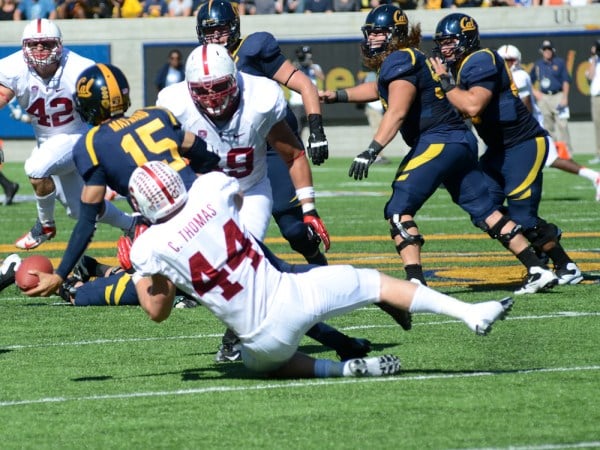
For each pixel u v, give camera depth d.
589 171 49.88
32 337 24.42
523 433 16.17
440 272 33.66
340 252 38.75
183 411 17.72
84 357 22.19
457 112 28.08
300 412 17.48
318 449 15.59
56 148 30.78
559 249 30.14
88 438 16.34
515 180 29.66
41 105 30.95
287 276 18.58
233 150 21.28
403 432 16.31
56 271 19.48
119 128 19.61
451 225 47.06
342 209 54.03
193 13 94.00
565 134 78.62
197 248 17.97
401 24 27.61
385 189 64.94
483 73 28.27
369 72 87.75
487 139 29.94
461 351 21.97
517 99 29.47
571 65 89.12
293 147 22.36
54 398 18.75
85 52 91.75
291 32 90.12
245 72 24.12
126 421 17.20
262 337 18.47
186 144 20.14
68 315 27.16
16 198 63.03
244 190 22.14
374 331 24.39
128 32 91.56
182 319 26.44
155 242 17.97
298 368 19.78
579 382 19.12
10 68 30.77
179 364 21.44
